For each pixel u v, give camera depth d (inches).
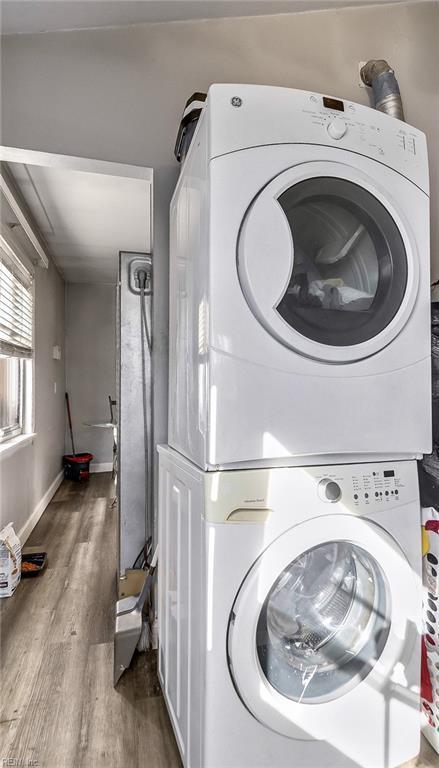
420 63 74.2
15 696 57.6
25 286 121.0
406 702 43.6
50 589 87.1
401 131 45.9
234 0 64.2
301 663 41.0
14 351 108.0
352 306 42.4
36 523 128.7
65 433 196.5
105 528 124.1
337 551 43.4
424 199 46.2
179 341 53.9
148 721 53.3
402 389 43.6
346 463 42.1
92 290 202.5
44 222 127.3
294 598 42.4
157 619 66.1
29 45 62.4
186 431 48.6
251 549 37.8
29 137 61.7
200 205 41.8
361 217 43.6
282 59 69.9
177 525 49.2
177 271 56.2
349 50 72.4
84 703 56.4
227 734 37.2
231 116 38.9
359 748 41.8
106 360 203.8
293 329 39.0
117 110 64.4
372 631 42.8
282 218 38.7
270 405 38.6
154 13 63.6
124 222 128.1
